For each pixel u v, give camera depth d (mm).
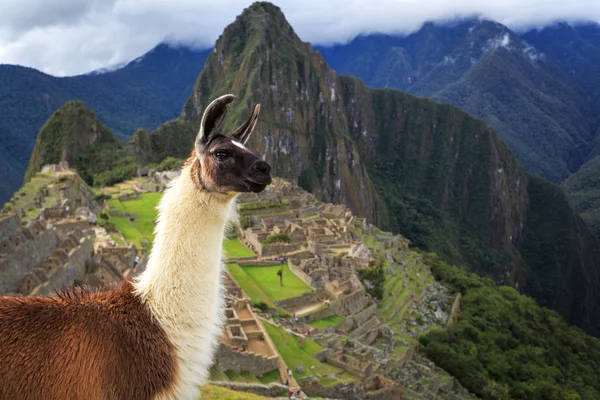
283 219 78188
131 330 4969
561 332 81875
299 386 27953
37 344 4711
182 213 5219
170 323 5055
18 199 58500
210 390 16359
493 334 65375
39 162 137125
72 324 4844
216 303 5344
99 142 142500
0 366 4605
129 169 116750
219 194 5219
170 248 5180
